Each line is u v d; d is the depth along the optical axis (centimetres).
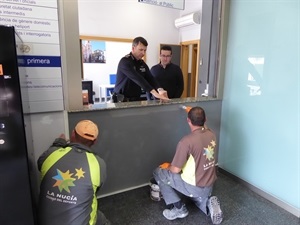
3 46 99
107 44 556
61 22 162
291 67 188
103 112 193
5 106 103
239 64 235
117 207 202
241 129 241
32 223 118
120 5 515
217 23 244
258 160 226
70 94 176
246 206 207
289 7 184
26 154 110
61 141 146
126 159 216
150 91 238
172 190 189
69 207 125
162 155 236
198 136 176
